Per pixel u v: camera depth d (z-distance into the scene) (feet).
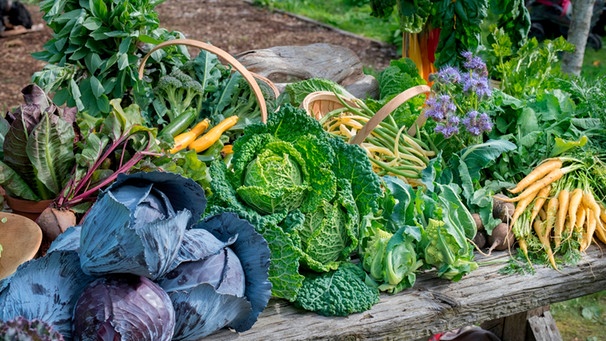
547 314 9.45
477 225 8.00
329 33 28.45
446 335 10.37
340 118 9.29
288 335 6.41
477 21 10.70
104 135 7.38
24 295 5.34
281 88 10.83
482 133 9.10
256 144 7.03
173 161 7.61
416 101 9.74
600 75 11.05
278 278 6.56
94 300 5.23
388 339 6.78
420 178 8.56
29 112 6.93
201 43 8.34
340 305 6.68
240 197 6.86
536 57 10.94
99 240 5.22
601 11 25.73
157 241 5.22
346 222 7.06
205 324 5.79
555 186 8.67
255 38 27.53
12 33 26.50
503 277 7.63
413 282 7.20
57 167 7.14
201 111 9.76
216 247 5.94
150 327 5.27
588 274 7.95
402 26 11.53
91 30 9.11
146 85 9.50
